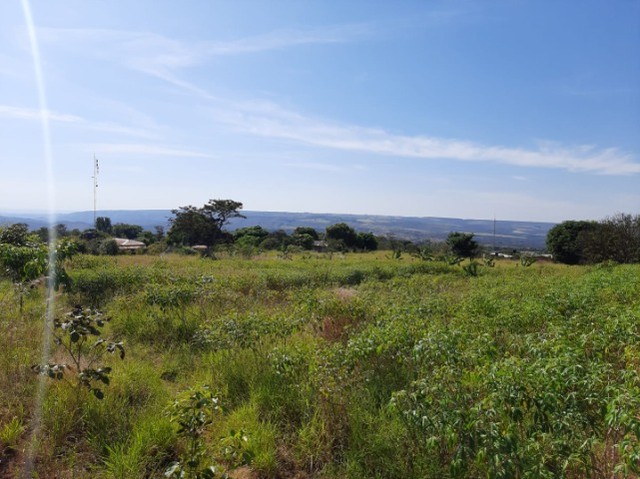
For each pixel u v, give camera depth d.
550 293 8.57
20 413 3.91
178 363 5.70
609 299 8.55
